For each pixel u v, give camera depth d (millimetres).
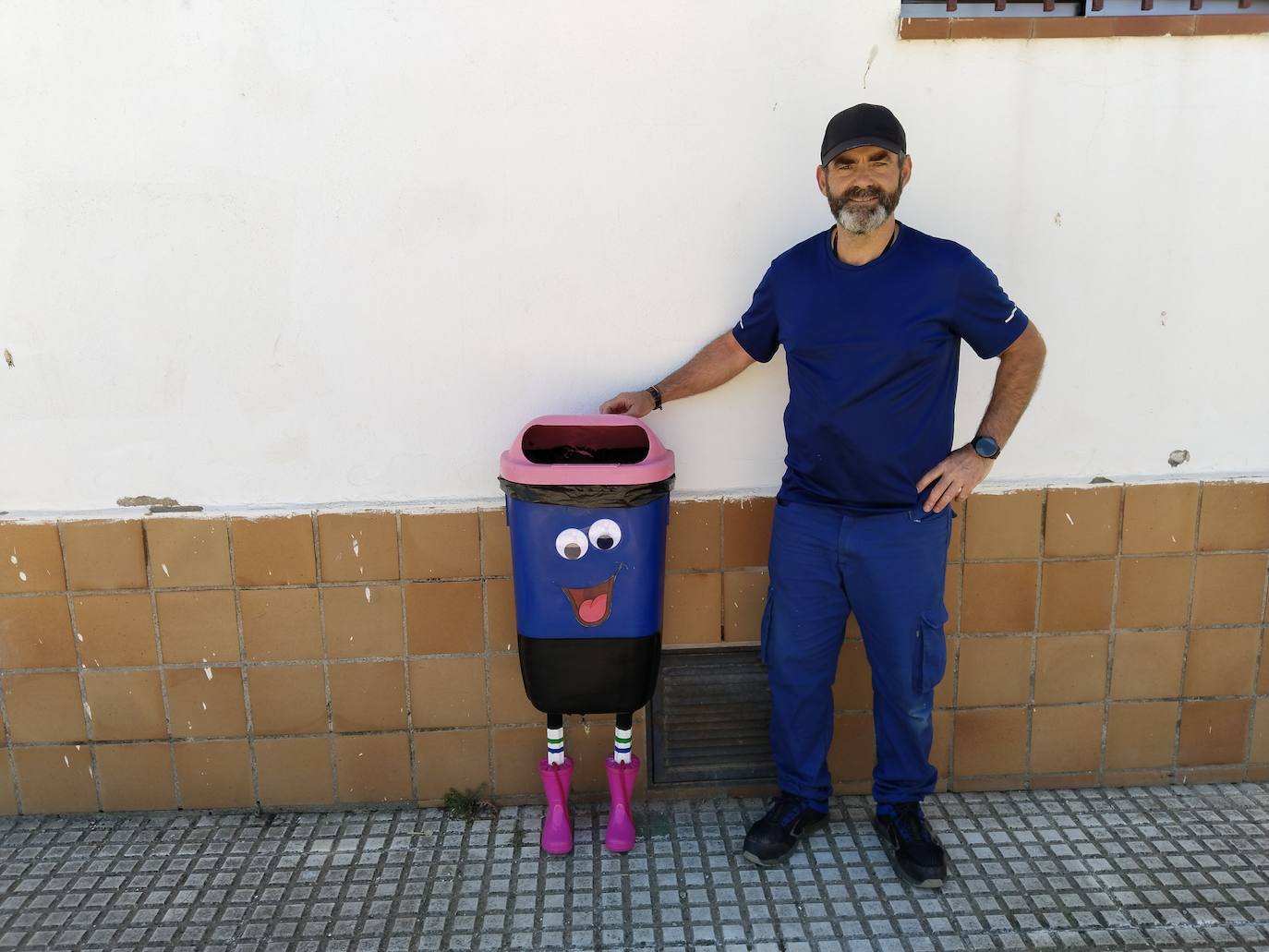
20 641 3072
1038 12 2975
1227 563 3203
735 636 3199
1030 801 3275
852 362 2615
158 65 2777
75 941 2660
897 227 2672
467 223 2916
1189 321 3074
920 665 2791
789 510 2846
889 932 2672
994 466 3133
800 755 2998
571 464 2719
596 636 2748
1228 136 2965
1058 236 3004
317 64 2801
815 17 2842
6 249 2865
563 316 2990
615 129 2883
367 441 3033
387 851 3037
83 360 2943
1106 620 3225
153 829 3146
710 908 2773
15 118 2789
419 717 3188
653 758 3262
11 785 3180
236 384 2982
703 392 2949
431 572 3090
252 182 2859
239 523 3029
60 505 3021
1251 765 3363
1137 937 2643
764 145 2910
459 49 2812
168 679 3121
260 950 2621
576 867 2953
